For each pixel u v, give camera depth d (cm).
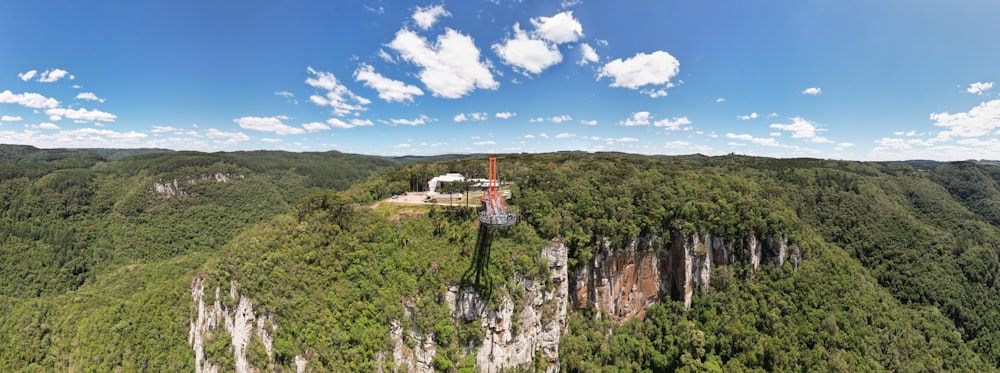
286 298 6266
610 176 9350
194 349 7806
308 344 5838
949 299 10712
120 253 17762
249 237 7906
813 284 9012
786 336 8025
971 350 9669
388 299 6147
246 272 6706
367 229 6975
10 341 10062
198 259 15762
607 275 7994
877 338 8625
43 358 9544
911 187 17600
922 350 8894
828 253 10181
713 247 8956
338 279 6456
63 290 14988
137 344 8481
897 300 10962
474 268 6322
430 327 5897
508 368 6372
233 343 6625
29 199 18212
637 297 8475
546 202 7794
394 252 6650
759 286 8862
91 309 10912
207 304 7394
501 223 6153
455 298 6106
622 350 7825
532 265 6694
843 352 7900
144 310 9275
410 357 5897
